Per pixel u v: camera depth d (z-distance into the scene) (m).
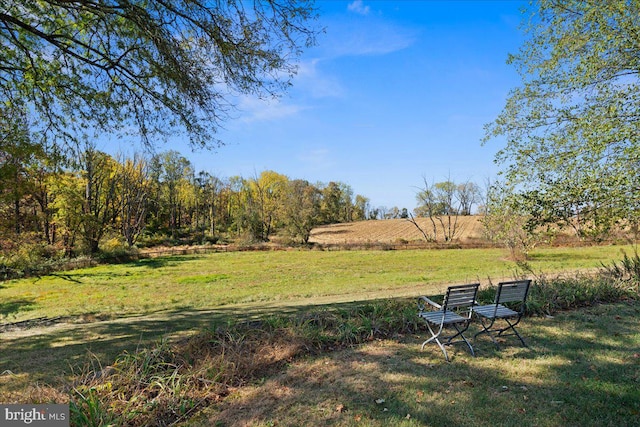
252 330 5.44
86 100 7.39
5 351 6.29
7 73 7.59
